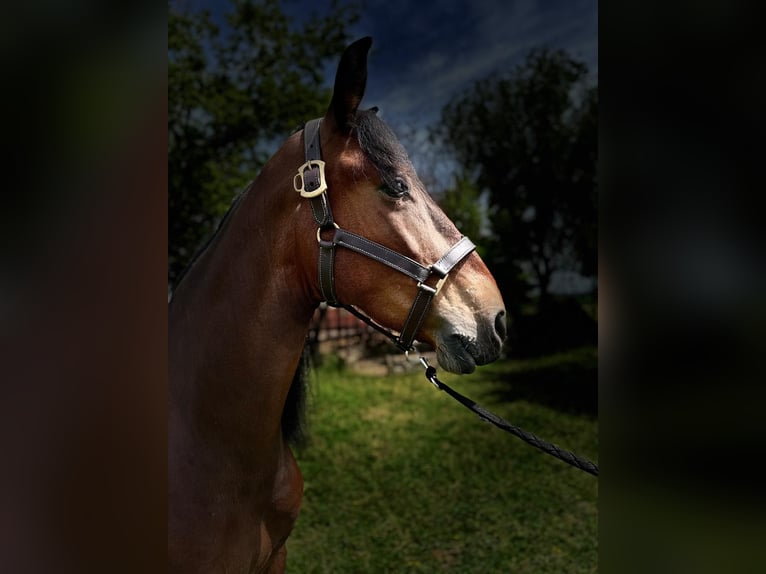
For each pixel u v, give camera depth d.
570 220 9.70
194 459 1.18
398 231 1.16
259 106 6.41
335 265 1.18
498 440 4.74
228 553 1.21
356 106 1.20
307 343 1.46
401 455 4.41
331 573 2.70
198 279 1.29
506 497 3.56
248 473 1.25
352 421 5.41
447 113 9.49
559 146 9.27
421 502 3.52
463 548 2.94
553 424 5.18
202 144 6.18
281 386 1.26
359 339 8.84
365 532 3.13
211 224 6.17
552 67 9.06
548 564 2.74
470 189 9.60
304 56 6.74
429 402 6.21
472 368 1.18
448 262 1.17
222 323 1.22
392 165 1.17
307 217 1.19
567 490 3.64
